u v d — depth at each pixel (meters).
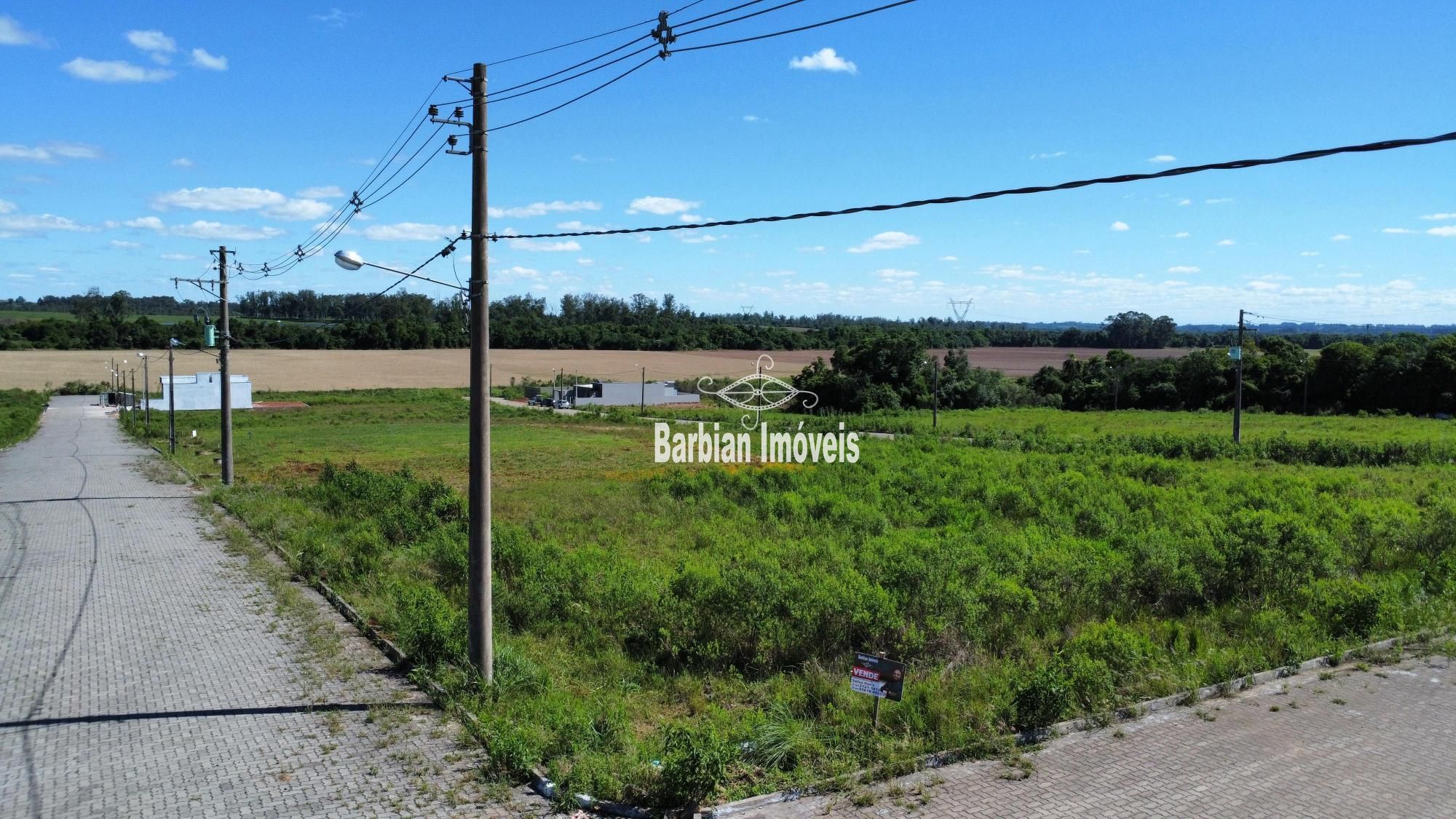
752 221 8.41
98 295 160.62
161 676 9.66
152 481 27.25
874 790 7.02
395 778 7.25
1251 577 12.78
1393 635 10.87
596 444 44.69
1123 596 12.27
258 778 7.20
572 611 11.84
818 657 10.09
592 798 6.85
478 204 9.02
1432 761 7.49
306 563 14.34
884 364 71.06
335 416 62.81
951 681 9.24
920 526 18.89
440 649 9.74
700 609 10.91
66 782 7.07
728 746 7.32
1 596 12.97
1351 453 31.72
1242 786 7.05
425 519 18.19
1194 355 70.12
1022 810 6.68
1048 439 39.03
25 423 51.47
